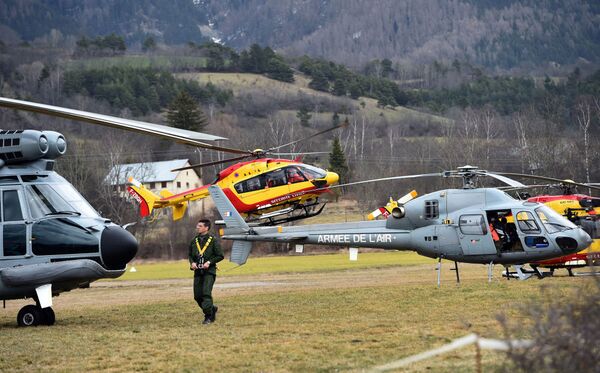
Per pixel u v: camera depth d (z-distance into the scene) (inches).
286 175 2329.0
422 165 7111.2
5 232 1244.5
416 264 3043.8
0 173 1267.2
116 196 6171.3
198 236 1194.6
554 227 1657.2
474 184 1745.8
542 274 1733.5
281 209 2354.8
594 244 1878.7
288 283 2182.6
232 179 2348.7
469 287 1556.3
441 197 1712.6
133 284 2532.0
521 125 7003.0
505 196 1692.9
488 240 1660.9
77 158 6574.8
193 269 1182.3
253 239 1861.5
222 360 866.1
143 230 5157.5
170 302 1608.0
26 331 1169.4
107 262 1268.5
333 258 3880.4
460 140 7327.8
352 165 7416.3
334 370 792.9
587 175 5743.1
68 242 1252.5
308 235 1824.6
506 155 6835.6
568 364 594.9
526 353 610.9
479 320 1068.5
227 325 1152.2
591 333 601.0
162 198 2571.4
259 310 1333.7
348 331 1033.5
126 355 916.0
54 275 1230.9
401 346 903.7
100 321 1286.9
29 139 1270.9
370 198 5816.9
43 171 1299.2
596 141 6279.5
